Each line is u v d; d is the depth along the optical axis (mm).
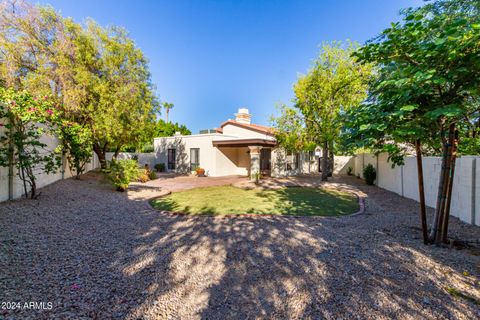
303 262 3793
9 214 5188
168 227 5598
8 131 6207
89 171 16766
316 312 2611
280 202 9031
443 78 3045
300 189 12594
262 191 11875
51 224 5043
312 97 14273
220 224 5914
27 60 11266
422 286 3082
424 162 8336
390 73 4141
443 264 3664
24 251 3725
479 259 3826
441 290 2992
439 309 2637
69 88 11266
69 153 10617
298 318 2525
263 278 3320
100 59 12773
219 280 3266
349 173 21016
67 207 6480
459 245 4414
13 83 10531
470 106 3738
